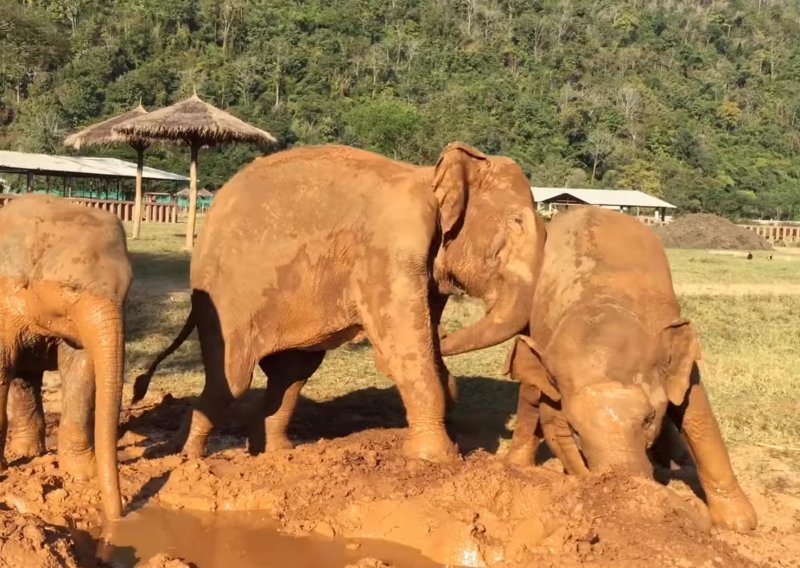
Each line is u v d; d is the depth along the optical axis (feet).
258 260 23.08
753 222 234.38
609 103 347.56
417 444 21.91
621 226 20.95
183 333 24.14
